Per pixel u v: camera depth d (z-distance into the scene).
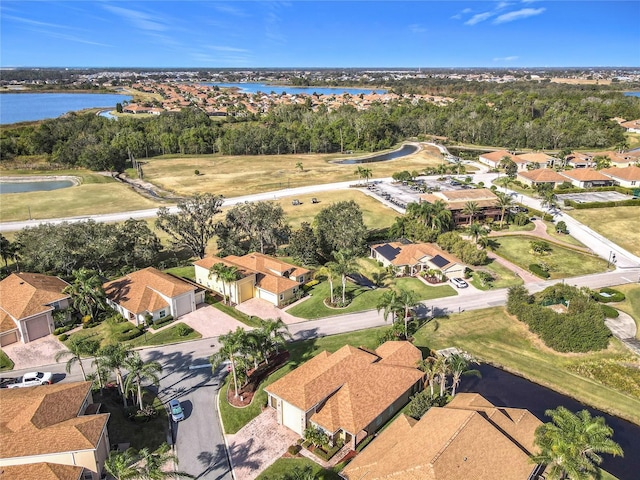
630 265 86.06
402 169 174.00
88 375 54.06
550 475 34.28
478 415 39.53
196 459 42.12
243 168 178.62
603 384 54.25
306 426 43.94
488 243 96.94
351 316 68.31
